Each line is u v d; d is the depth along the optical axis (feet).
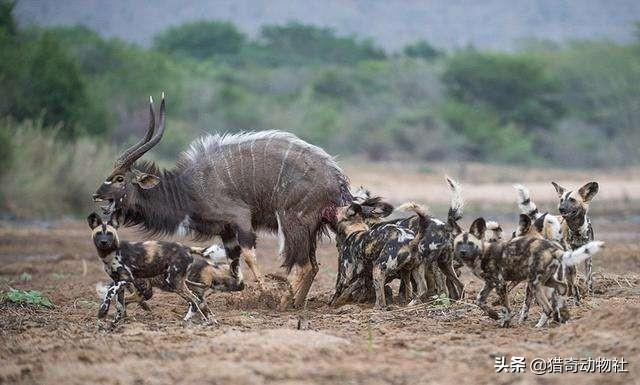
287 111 537.24
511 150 532.73
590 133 568.00
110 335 88.33
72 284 136.26
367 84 611.88
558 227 98.32
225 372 72.23
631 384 68.69
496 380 69.87
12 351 83.82
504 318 90.58
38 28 416.05
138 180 108.68
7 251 185.78
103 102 381.19
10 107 317.22
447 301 101.09
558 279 88.58
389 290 112.47
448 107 555.28
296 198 111.34
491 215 264.72
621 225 236.84
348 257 109.50
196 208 111.04
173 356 78.74
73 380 72.69
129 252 94.27
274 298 112.68
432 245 104.27
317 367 73.82
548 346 80.48
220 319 98.68
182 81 518.37
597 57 587.27
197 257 96.73
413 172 449.48
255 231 116.37
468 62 591.78
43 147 269.85
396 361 75.82
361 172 440.04
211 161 112.06
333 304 111.86
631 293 110.93
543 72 585.22
